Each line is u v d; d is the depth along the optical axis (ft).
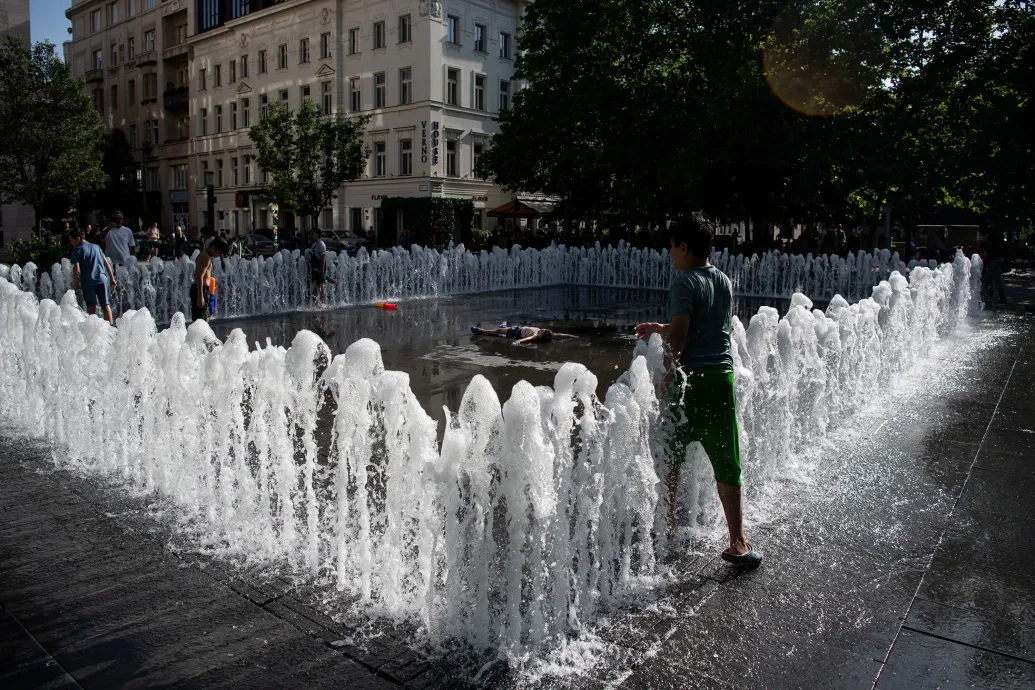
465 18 128.57
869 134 72.38
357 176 117.39
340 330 40.50
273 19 147.13
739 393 15.39
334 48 135.74
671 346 11.77
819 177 73.67
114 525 13.76
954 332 40.29
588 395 10.56
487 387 9.70
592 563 11.33
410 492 10.44
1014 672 9.30
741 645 9.86
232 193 163.94
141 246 116.57
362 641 9.92
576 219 99.96
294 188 113.91
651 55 84.74
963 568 12.12
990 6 71.61
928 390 25.36
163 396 15.16
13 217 154.30
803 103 73.56
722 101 72.13
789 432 17.40
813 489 15.83
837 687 8.96
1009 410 22.59
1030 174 69.92
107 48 201.67
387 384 10.52
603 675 9.16
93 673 9.20
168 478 15.28
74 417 17.92
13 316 20.68
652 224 96.07
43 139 117.39
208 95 167.73
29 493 15.37
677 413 12.14
